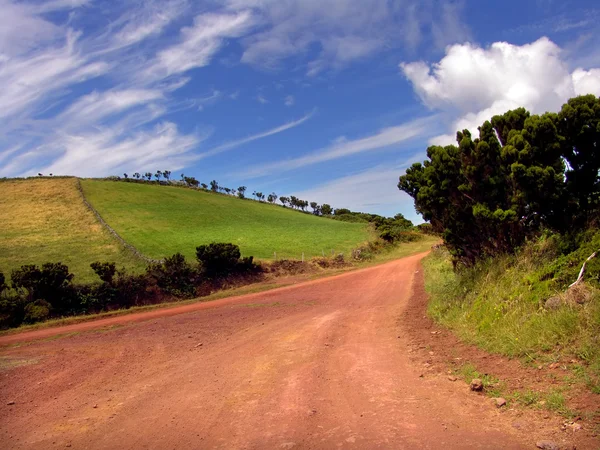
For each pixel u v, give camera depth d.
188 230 46.75
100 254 33.12
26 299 18.91
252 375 6.24
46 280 18.84
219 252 27.75
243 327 11.04
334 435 3.85
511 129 8.64
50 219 45.62
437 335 7.80
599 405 3.67
